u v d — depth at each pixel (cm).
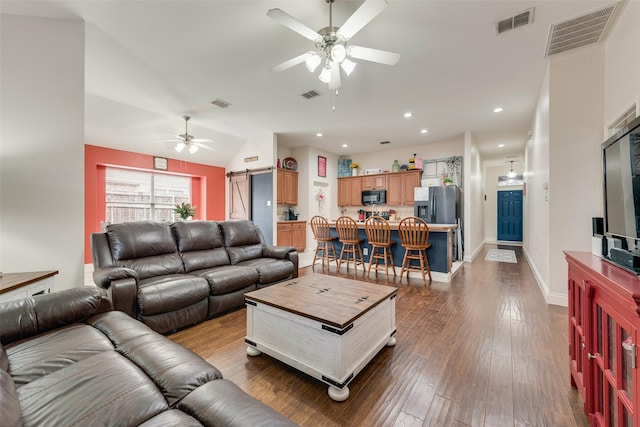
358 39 251
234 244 365
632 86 219
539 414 144
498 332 240
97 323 162
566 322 259
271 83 341
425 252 420
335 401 156
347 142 650
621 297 93
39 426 82
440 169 643
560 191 301
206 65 298
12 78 214
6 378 91
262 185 604
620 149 137
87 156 496
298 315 176
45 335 144
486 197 956
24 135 217
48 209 225
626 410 97
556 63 294
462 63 295
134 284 224
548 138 305
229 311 296
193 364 114
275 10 171
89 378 104
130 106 421
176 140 543
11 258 214
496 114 453
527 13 221
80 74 233
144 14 220
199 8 213
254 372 186
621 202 136
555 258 306
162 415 87
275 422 80
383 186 694
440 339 229
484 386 168
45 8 213
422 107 421
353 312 175
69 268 232
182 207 583
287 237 635
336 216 785
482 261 573
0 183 211
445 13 218
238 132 568
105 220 532
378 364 193
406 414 145
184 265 306
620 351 100
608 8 220
